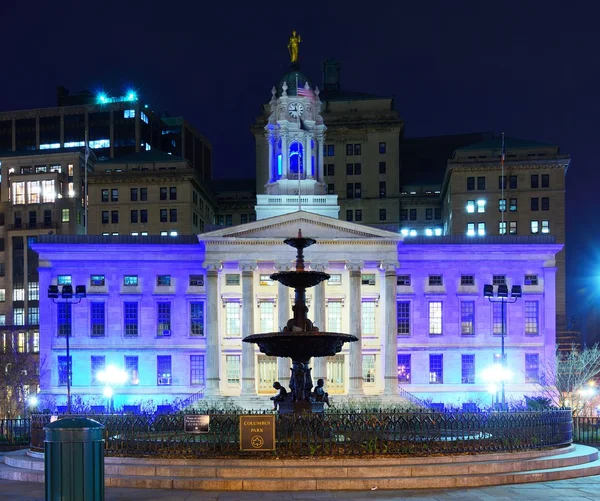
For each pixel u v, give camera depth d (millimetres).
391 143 170125
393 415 34938
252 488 29641
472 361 98688
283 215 92375
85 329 97688
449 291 99312
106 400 93000
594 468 34156
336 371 95375
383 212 170000
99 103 191750
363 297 96062
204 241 92938
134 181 160125
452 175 152625
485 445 34656
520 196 151500
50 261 98312
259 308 94750
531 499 27781
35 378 103125
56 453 20500
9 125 192125
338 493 28938
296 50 109812
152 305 98125
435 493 28969
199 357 97500
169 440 33562
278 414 33469
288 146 105938
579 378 94750
